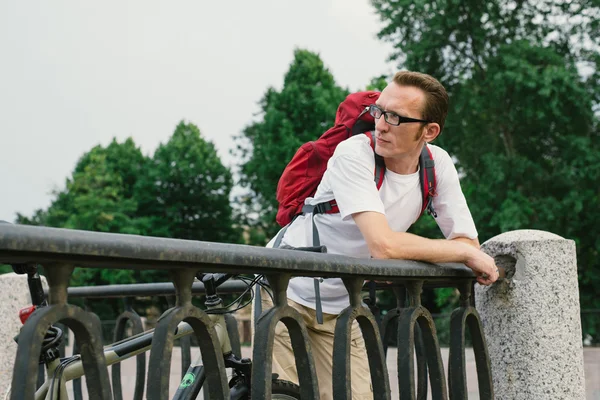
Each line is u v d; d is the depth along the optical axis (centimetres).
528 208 2138
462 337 279
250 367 266
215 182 4116
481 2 2373
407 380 236
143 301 3756
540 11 2467
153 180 4097
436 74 2492
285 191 303
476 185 2312
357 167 267
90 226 3856
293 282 296
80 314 136
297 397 279
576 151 2261
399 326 241
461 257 271
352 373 297
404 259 256
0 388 394
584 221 2297
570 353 313
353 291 210
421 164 284
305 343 191
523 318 314
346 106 310
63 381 227
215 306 268
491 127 2416
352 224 278
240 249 165
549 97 2206
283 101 2859
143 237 142
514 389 314
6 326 399
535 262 314
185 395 256
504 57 2216
